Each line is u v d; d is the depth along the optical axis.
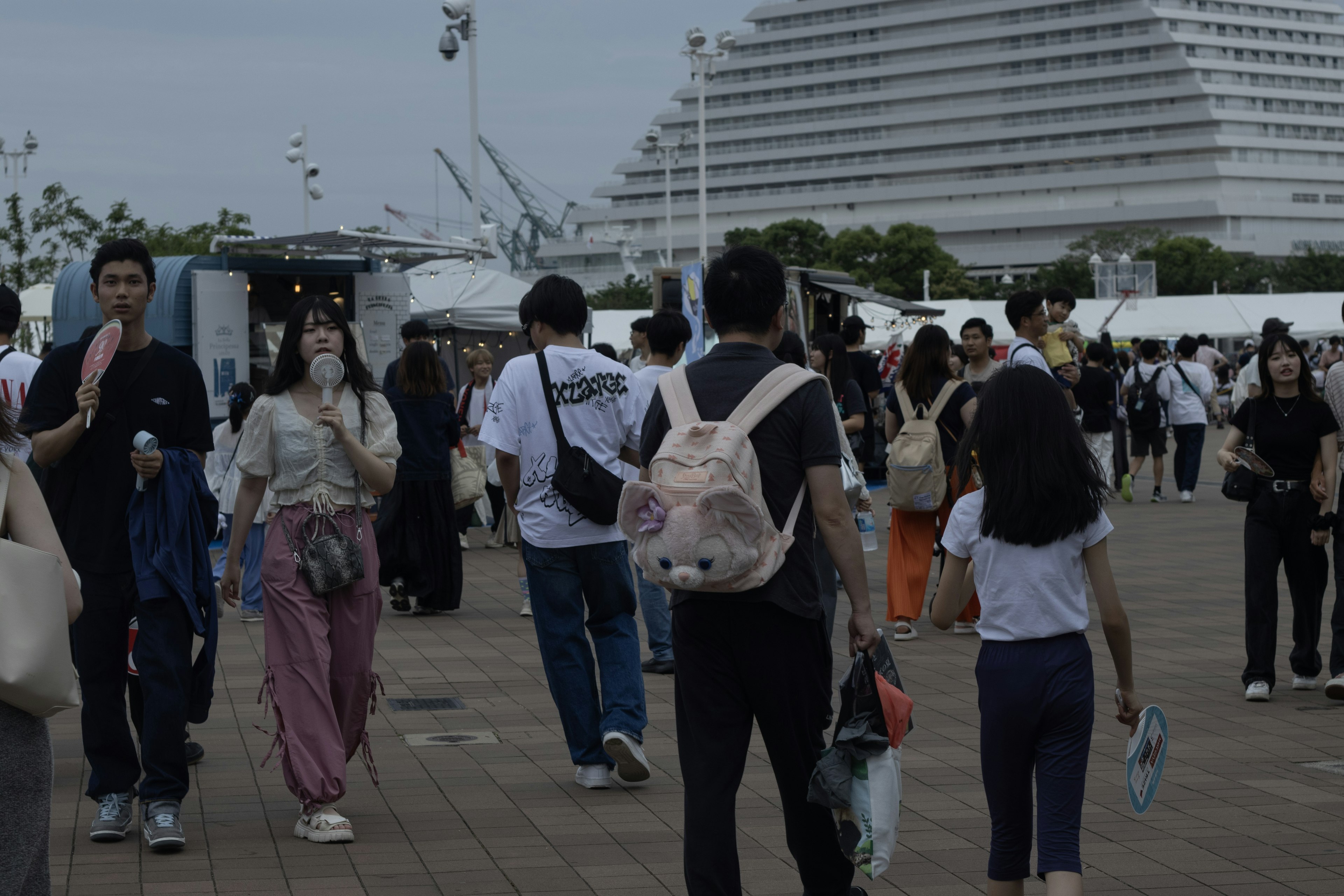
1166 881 4.82
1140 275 58.94
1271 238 139.38
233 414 10.86
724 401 4.01
